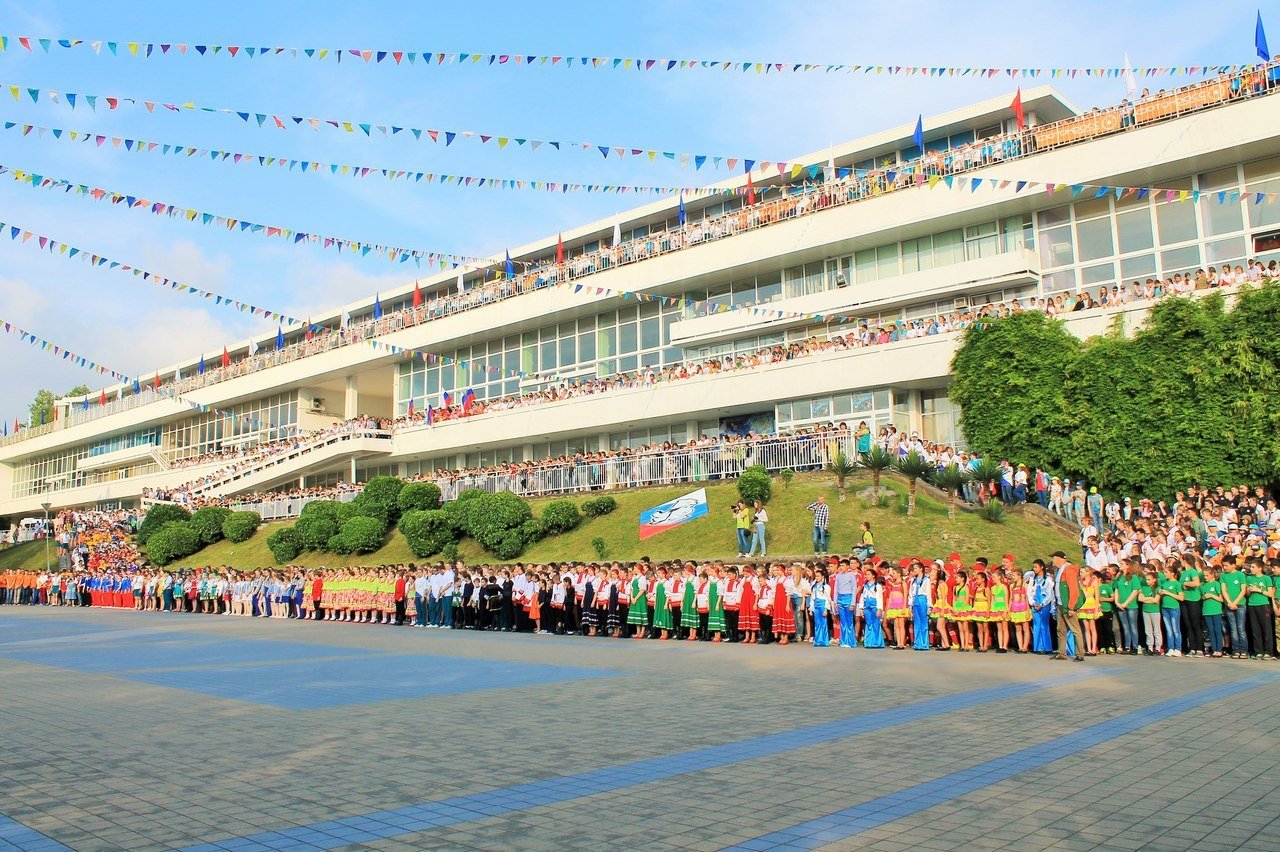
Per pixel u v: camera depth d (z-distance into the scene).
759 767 7.12
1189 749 7.52
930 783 6.54
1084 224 29.78
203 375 61.78
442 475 38.31
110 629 24.23
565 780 6.81
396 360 50.94
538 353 45.28
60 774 7.20
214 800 6.36
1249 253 26.41
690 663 14.47
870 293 33.41
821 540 22.75
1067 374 26.88
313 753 7.89
